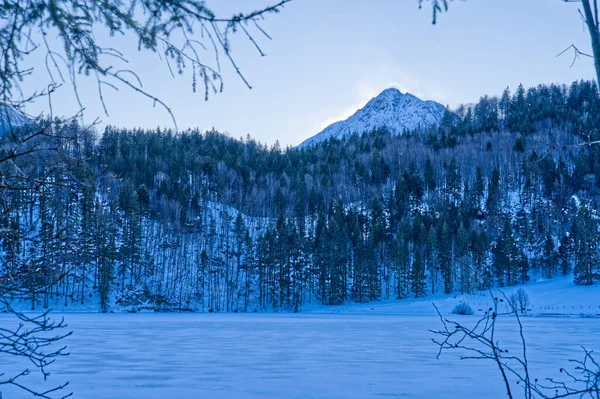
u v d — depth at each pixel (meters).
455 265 87.12
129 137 148.38
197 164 150.88
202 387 13.04
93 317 51.25
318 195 136.12
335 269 92.00
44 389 12.66
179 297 77.81
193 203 110.31
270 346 23.06
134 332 31.12
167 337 27.67
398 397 11.91
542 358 18.31
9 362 17.30
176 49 2.83
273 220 126.69
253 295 88.56
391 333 31.02
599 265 77.12
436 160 166.88
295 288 91.38
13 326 29.47
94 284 72.44
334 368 16.30
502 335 29.39
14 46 2.66
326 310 82.00
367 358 18.91
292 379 14.16
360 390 12.74
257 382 13.78
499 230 112.88
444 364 17.16
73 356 19.17
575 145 3.59
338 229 94.56
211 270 89.75
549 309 66.75
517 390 12.33
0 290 2.92
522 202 133.00
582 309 66.38
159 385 13.30
